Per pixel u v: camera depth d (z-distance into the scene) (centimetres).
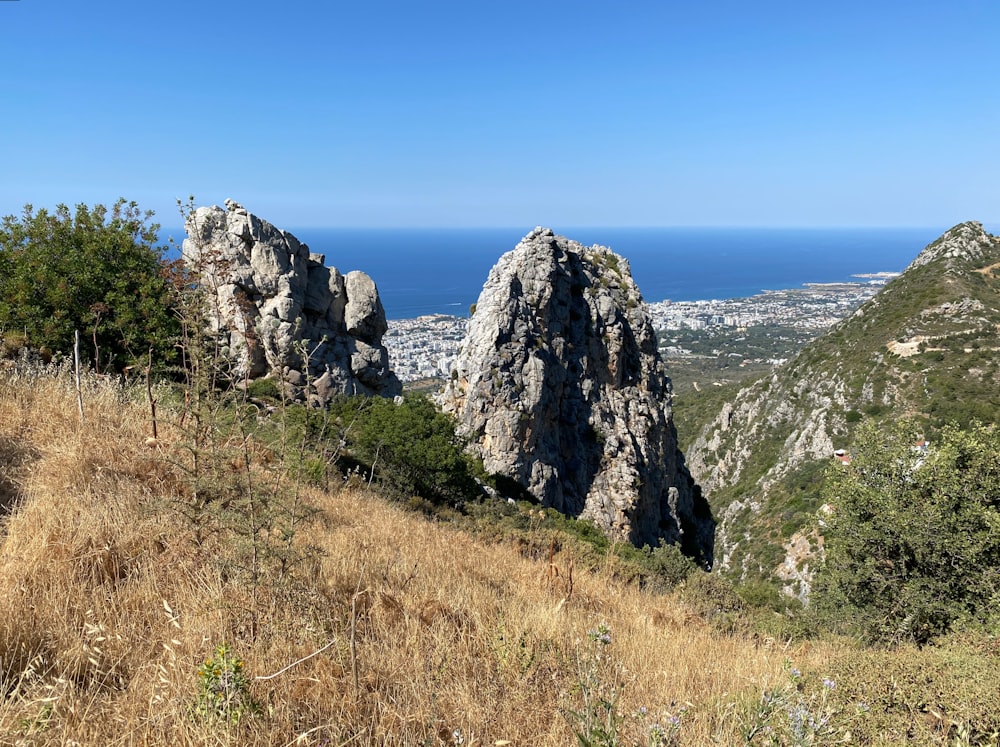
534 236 3881
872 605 1236
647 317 4494
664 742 307
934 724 373
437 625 434
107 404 720
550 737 314
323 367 2569
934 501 1251
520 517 1827
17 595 338
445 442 2002
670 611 830
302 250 2720
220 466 452
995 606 1072
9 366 812
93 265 1295
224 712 258
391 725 296
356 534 629
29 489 498
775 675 480
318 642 365
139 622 356
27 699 264
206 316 500
